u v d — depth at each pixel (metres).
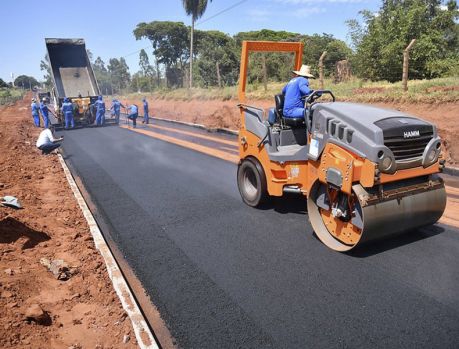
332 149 4.80
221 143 13.11
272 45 6.54
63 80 20.77
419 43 16.72
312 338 3.49
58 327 3.64
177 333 3.65
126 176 9.29
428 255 4.80
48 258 5.03
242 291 4.25
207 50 33.47
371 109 4.94
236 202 7.04
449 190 7.07
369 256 4.86
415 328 3.56
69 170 10.23
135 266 4.91
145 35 49.09
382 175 4.41
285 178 5.89
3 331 3.35
